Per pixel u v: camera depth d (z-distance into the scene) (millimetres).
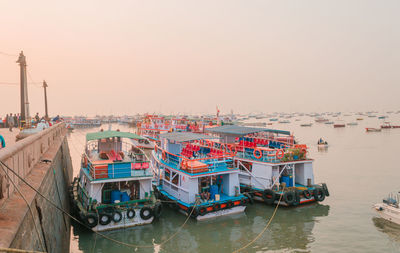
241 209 20250
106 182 17781
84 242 16203
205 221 18891
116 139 22703
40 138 13883
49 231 10555
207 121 82188
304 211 20781
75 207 19562
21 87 20219
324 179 30875
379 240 16297
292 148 23547
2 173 7191
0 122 37125
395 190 26172
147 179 18625
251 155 24172
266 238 16828
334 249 15422
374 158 44406
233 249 15688
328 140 72812
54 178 14484
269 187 21922
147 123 68625
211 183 20016
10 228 6105
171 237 16906
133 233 17219
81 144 66438
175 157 22078
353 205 22047
